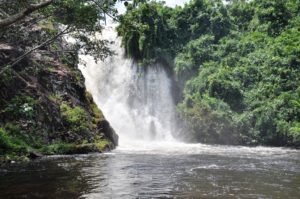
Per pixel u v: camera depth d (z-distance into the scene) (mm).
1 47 20859
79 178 12836
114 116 38625
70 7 13648
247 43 41406
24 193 10523
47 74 23406
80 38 16047
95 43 16500
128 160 17734
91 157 18766
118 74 41188
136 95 40062
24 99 20109
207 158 19219
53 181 12242
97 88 39688
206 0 46688
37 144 19547
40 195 10328
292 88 34344
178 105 36844
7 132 18656
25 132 19531
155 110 39469
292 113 31156
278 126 30594
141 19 40844
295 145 29516
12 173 13609
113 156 19391
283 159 19312
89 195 10438
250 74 37156
